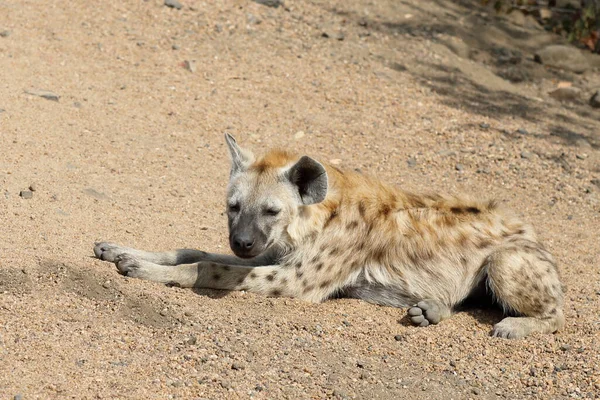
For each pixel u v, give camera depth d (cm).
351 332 881
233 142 974
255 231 906
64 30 1708
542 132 1603
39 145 1252
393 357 838
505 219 1012
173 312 862
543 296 924
